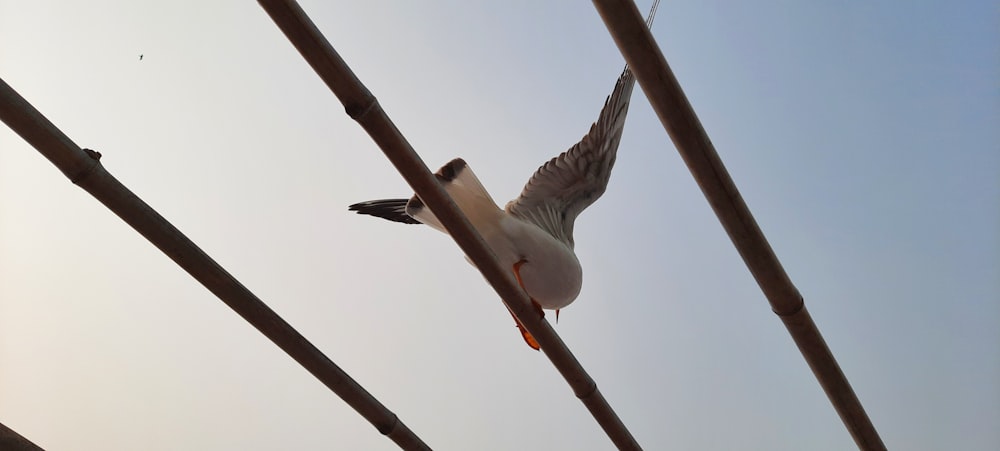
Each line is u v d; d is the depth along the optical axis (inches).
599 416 180.9
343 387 170.2
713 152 133.7
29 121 118.6
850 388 183.3
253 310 149.0
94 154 125.3
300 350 159.5
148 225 131.6
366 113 125.8
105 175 126.3
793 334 169.8
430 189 136.5
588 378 173.5
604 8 114.9
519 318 158.9
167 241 134.3
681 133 130.5
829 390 183.6
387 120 128.1
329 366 166.1
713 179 137.6
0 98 115.7
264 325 152.6
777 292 159.3
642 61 120.6
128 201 129.3
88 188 126.2
